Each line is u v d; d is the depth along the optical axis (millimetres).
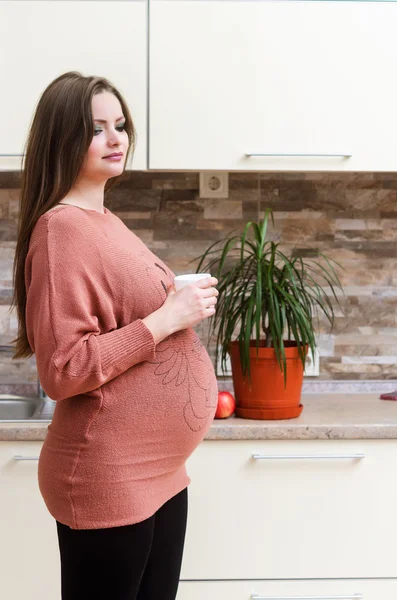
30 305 1381
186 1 2174
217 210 2555
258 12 2184
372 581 2057
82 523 1402
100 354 1332
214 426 2018
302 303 2260
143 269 1465
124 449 1405
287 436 2021
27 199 1501
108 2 2168
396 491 2047
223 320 2184
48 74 2168
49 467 1443
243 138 2195
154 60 2172
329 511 2047
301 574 2055
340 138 2207
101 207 1559
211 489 2041
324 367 2592
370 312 2590
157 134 2180
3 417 2451
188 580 2057
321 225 2570
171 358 1457
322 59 2197
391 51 2205
